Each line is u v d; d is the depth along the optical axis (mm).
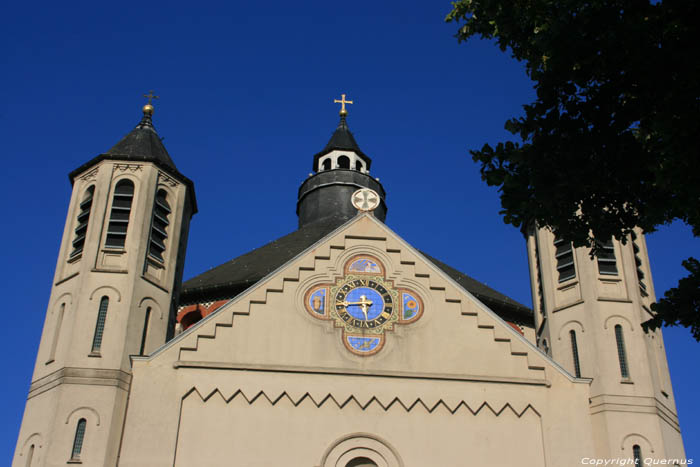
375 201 34438
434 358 30766
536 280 37781
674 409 32875
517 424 29641
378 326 31250
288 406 29234
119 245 34156
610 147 18781
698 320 19625
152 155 37000
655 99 18062
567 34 18188
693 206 18172
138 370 29438
